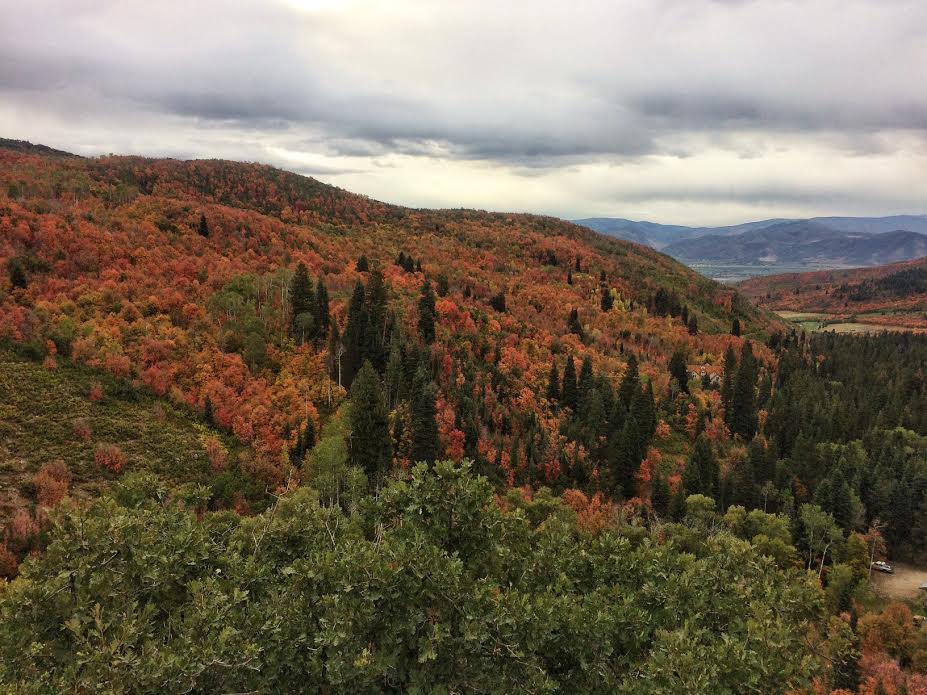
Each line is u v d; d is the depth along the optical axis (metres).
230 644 17.59
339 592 19.31
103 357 92.81
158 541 24.66
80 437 77.31
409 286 165.25
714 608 24.69
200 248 148.25
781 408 138.38
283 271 138.25
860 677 53.50
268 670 18.44
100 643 18.08
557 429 112.50
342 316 129.50
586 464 103.62
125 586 21.50
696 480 101.94
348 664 17.38
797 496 109.00
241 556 27.86
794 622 26.39
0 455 69.69
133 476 39.12
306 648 19.50
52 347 89.62
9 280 99.94
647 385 129.12
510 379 125.12
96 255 118.56
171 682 16.08
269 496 78.25
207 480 77.31
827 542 93.56
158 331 103.75
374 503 24.27
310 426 92.69
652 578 26.31
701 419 132.62
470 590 19.72
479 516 23.23
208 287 123.81
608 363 150.62
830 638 47.62
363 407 84.56
